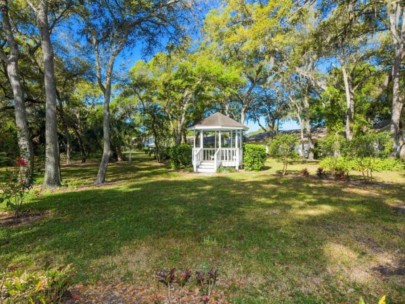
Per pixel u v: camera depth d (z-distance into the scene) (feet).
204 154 60.54
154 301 9.27
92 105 93.97
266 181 38.42
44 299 7.43
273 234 15.89
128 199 27.04
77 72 49.26
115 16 37.32
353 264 12.09
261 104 125.18
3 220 20.26
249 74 88.12
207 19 64.34
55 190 33.24
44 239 15.78
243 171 52.70
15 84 33.37
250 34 55.06
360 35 55.47
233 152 56.54
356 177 40.16
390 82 60.85
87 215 21.18
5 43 42.88
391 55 60.80
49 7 36.88
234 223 18.31
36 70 50.55
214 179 41.93
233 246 14.19
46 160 35.50
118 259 12.75
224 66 75.51
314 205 23.41
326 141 56.90
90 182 40.73
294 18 44.27
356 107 68.44
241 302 9.18
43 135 61.41
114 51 40.09
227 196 27.91
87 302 9.20
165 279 7.62
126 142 85.87
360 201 24.76
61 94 59.72
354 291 9.93
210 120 57.06
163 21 40.40
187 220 19.13
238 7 57.62
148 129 91.25
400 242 14.61
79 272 11.37
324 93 70.59
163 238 15.55
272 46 57.82
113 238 15.64
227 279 10.82
